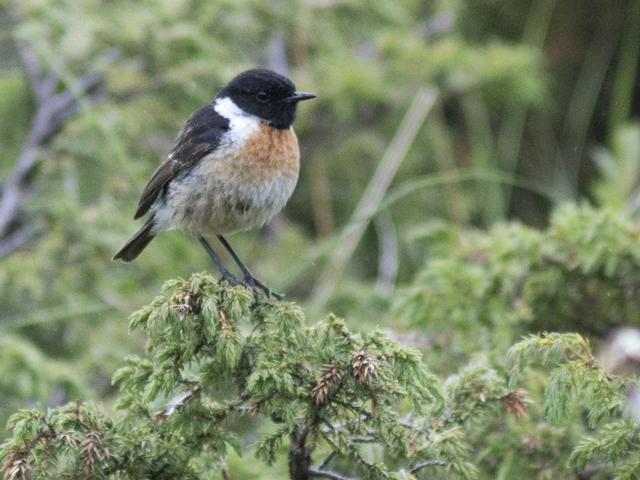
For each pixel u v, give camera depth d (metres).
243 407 5.25
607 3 14.57
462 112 15.55
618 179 11.54
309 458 5.38
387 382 4.89
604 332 7.79
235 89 7.56
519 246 8.16
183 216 7.59
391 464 6.12
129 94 12.54
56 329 11.35
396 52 14.60
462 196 13.92
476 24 16.12
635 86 14.23
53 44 12.76
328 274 11.59
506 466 6.35
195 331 5.20
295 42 14.88
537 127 14.79
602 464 6.12
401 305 8.55
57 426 4.93
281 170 7.51
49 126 11.95
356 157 15.02
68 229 11.12
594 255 7.52
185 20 12.77
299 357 5.14
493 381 5.68
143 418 5.26
